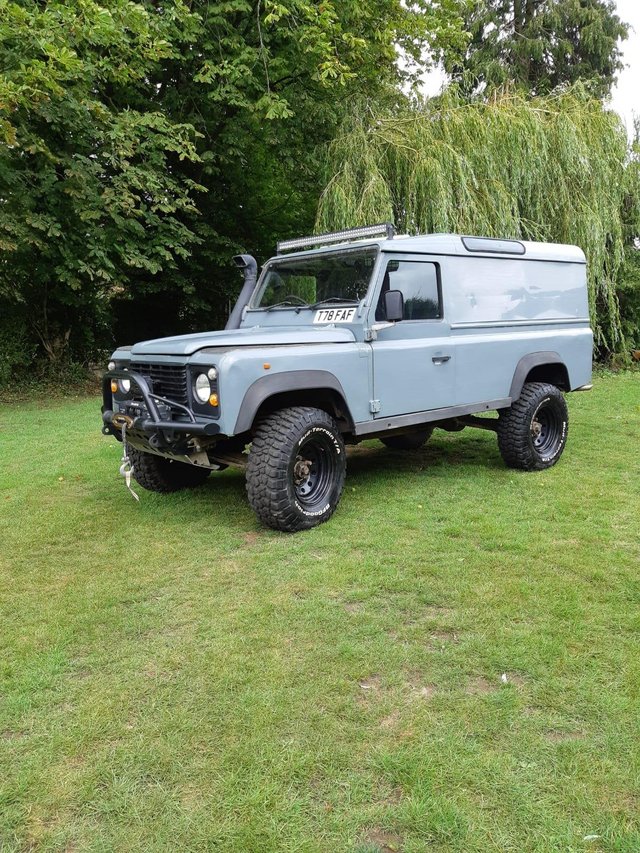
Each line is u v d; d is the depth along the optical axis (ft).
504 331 19.12
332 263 16.94
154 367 14.64
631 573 11.86
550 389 19.72
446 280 17.48
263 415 14.89
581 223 39.96
